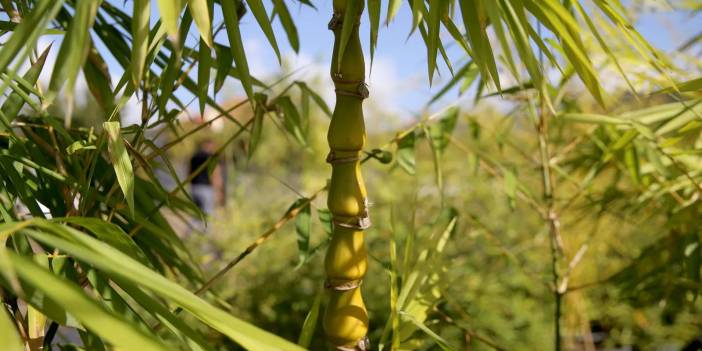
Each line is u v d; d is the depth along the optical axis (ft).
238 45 3.02
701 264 5.27
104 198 3.74
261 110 4.33
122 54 4.40
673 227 5.25
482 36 3.09
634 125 4.40
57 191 3.79
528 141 7.23
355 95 3.34
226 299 7.53
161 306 2.72
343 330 3.40
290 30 4.11
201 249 7.74
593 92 3.25
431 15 3.05
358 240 3.42
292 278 7.80
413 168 4.58
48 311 2.62
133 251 2.94
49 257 3.20
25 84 3.29
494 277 8.02
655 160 4.85
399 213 8.62
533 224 8.32
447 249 7.75
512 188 5.16
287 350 2.36
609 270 8.02
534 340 7.87
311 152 4.40
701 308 7.46
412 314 4.07
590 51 4.85
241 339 2.51
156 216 4.27
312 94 4.41
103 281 3.12
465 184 8.63
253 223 8.22
